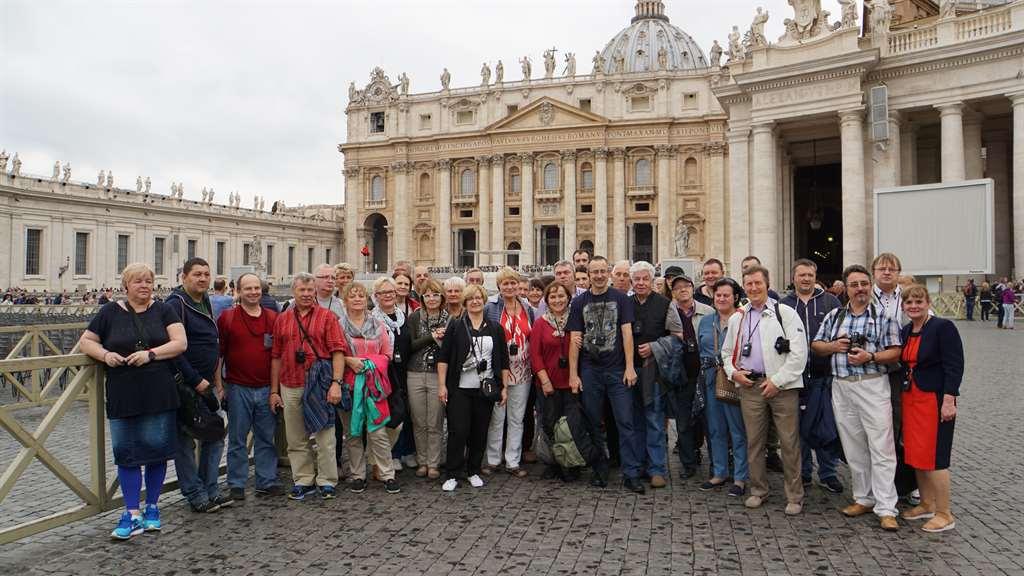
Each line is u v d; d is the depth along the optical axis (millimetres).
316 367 8398
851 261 31500
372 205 86688
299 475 8562
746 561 6418
